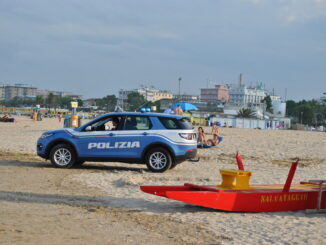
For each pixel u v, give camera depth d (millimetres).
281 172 14531
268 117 142625
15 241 5586
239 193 7930
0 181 10609
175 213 7789
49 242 5633
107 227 6602
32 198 8617
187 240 6086
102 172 12922
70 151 13539
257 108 170625
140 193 9641
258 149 23562
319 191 8328
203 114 136500
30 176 11633
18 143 22766
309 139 36000
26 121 66562
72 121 26938
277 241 6188
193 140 13383
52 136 13703
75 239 5852
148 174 12656
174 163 13250
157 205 8461
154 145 13117
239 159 8656
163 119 13344
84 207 8000
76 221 6887
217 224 7082
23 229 6211
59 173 12406
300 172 14750
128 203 8562
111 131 13391
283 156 20422
